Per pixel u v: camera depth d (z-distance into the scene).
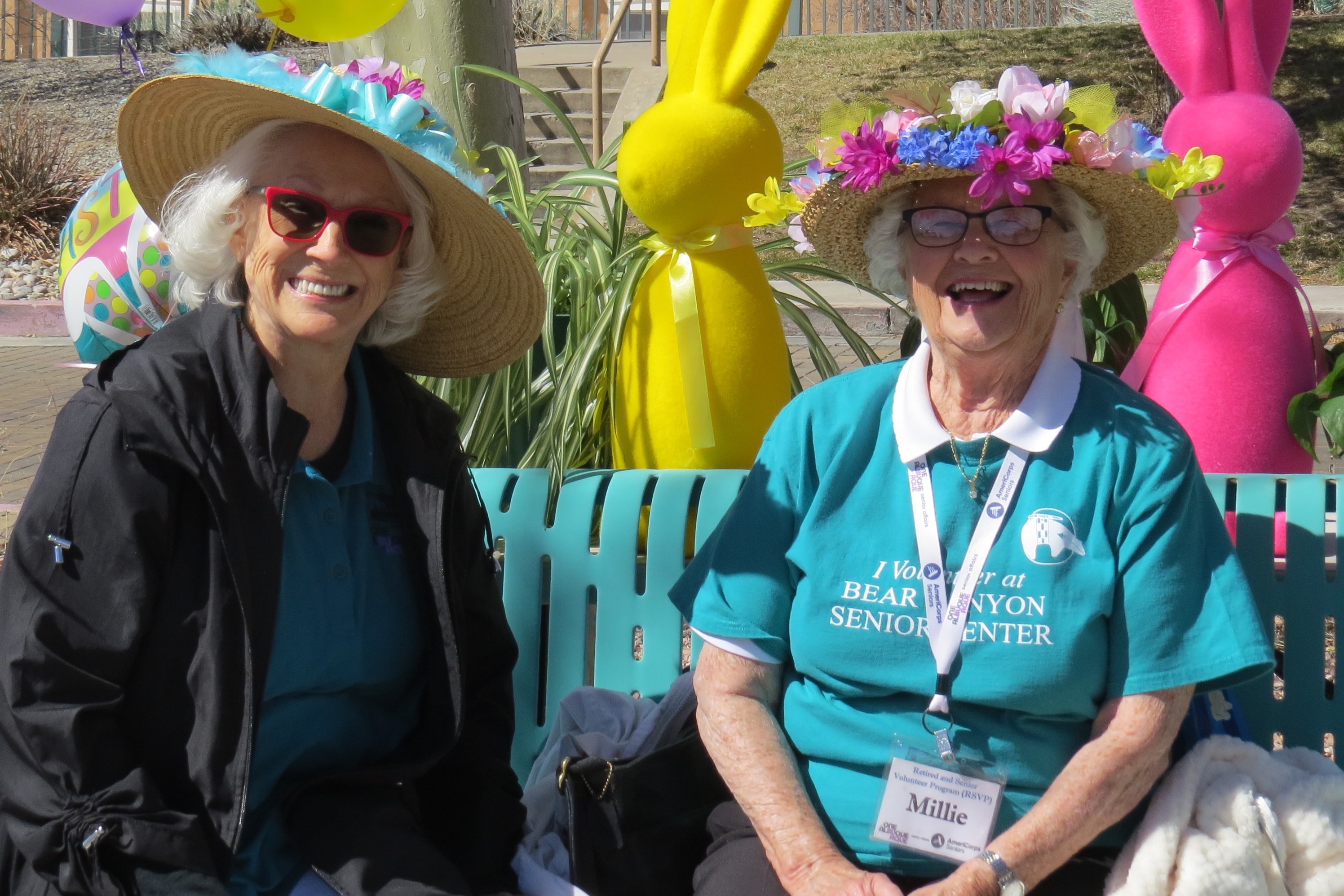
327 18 2.79
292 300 1.94
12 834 1.77
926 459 2.00
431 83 4.26
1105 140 1.89
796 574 2.08
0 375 7.34
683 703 2.27
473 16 4.23
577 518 2.52
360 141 2.00
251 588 1.82
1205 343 2.85
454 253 2.21
